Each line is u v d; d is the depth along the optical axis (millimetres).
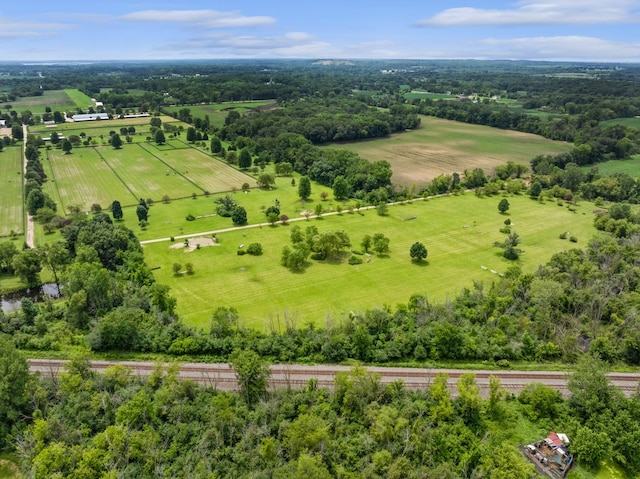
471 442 57469
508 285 95188
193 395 65625
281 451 56250
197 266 109562
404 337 78750
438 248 122562
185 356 76750
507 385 71750
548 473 55500
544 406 64000
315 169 187500
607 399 63375
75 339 80812
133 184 178500
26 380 62406
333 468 54312
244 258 114375
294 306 92562
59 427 57656
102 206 153375
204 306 92000
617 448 57531
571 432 61125
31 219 138750
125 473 52656
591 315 87750
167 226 136125
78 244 108750
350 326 81250
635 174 194000
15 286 101688
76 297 82812
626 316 83312
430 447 56875
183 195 166875
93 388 65875
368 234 131875
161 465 54125
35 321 83562
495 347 77938
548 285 90312
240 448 56562
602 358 78312
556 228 139000
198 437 58125
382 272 108125
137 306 87750
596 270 99875
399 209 154750
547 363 77500
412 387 70312
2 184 171625
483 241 127938
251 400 65562
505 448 54562
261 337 79562
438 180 173750
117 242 110562
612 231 133750
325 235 113250
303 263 112250
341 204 159000
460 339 78250
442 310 85875
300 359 76125
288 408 62781
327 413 62594
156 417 60781
